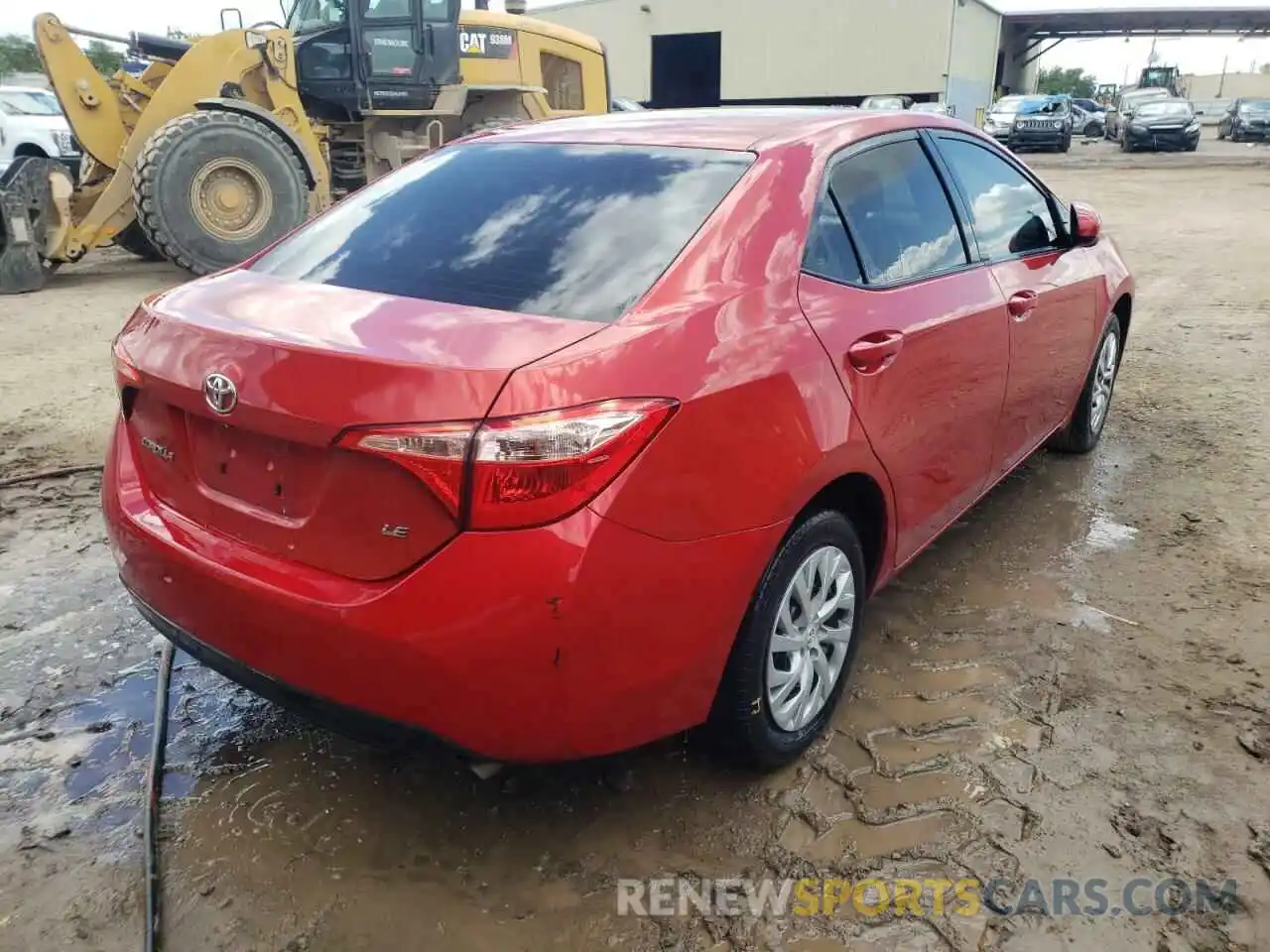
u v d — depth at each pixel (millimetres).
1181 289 9398
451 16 11141
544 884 2416
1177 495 4621
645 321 2277
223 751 2896
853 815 2617
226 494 2381
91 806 2678
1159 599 3684
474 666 2045
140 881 2426
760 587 2484
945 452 3260
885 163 3201
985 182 3762
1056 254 4098
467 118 12008
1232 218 14547
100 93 10328
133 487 2643
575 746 2199
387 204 3012
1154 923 2277
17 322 8367
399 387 2027
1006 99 32594
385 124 11531
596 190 2773
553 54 12758
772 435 2402
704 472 2242
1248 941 2230
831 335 2639
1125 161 27359
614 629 2129
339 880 2428
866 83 33062
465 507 1997
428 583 2035
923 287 3119
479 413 1990
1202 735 2902
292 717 3053
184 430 2465
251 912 2334
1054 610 3611
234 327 2303
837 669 2893
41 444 5352
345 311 2365
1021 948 2225
